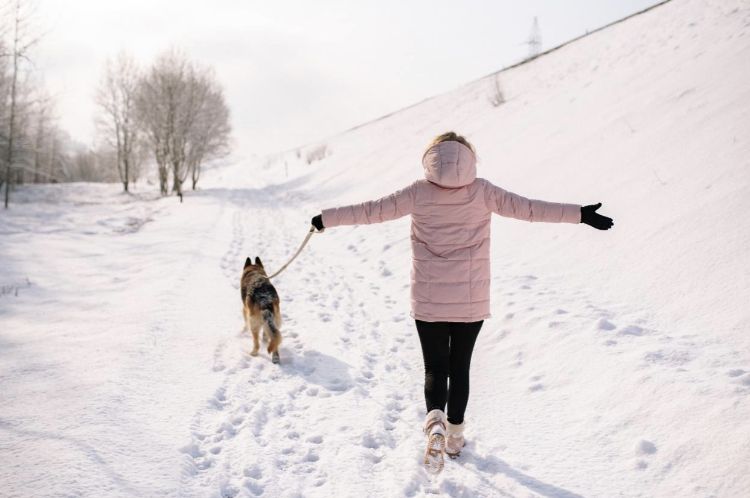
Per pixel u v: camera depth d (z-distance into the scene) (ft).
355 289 24.82
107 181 154.51
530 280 20.51
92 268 31.94
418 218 9.86
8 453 9.89
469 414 12.22
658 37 50.65
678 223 18.80
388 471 10.05
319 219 10.05
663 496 8.52
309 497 9.18
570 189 27.81
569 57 77.00
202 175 238.27
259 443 11.10
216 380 14.37
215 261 32.14
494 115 64.54
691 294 15.15
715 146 21.94
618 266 18.79
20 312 21.56
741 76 26.50
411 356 16.28
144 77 106.73
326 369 15.43
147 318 19.75
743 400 9.84
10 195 97.35
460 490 9.30
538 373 13.60
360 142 130.21
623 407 11.10
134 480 9.17
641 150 26.48
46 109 91.50
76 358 15.44
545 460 10.04
